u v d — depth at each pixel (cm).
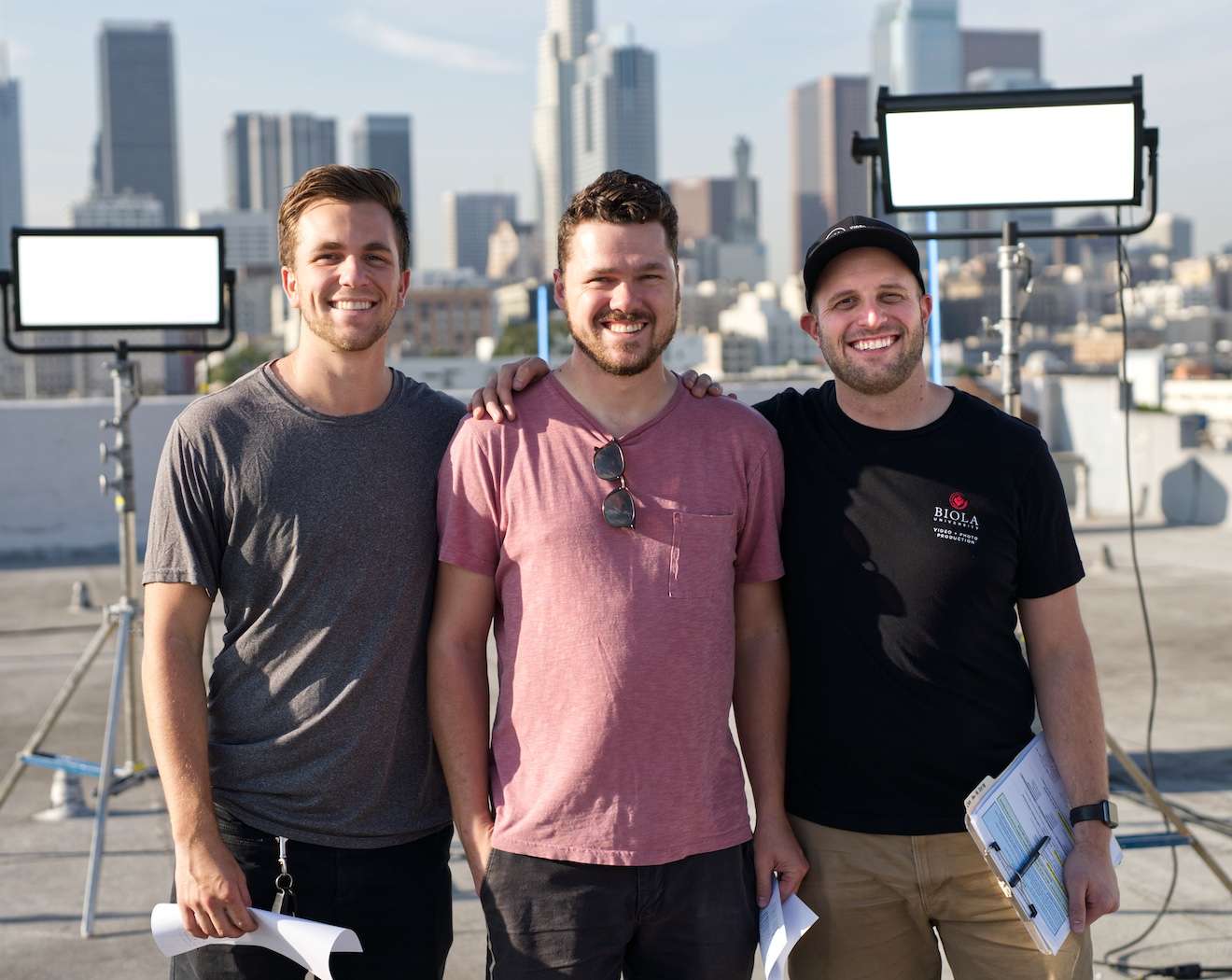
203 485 192
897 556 196
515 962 186
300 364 199
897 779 198
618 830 182
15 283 387
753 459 198
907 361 196
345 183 195
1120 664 615
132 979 301
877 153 333
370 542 193
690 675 186
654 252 186
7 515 986
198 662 193
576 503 186
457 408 210
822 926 204
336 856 194
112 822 411
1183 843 310
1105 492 1213
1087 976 199
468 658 196
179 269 397
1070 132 323
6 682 602
